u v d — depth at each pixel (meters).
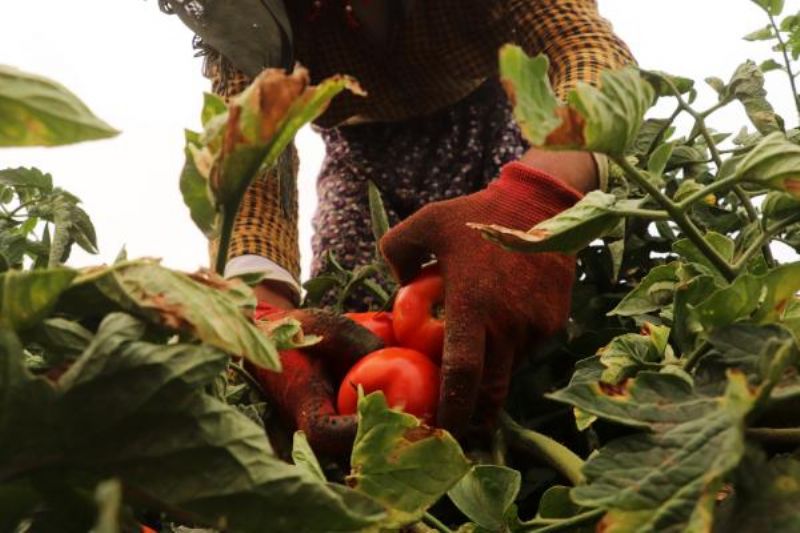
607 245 0.95
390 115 1.41
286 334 0.55
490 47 1.32
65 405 0.30
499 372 0.82
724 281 0.63
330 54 1.37
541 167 0.97
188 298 0.35
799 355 0.41
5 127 0.32
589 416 0.68
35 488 0.31
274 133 0.38
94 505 0.32
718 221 0.96
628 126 0.43
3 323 0.33
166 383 0.31
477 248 0.85
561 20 1.16
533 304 0.84
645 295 0.74
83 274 0.36
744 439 0.38
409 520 0.47
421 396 0.81
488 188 0.91
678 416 0.38
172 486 0.31
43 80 0.32
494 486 0.55
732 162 0.62
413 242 0.87
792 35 1.04
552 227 0.52
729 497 0.38
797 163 0.47
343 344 0.86
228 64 1.35
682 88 1.03
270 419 0.91
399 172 1.40
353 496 0.34
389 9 1.32
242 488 0.31
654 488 0.35
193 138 0.44
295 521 0.32
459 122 1.41
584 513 0.53
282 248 1.26
